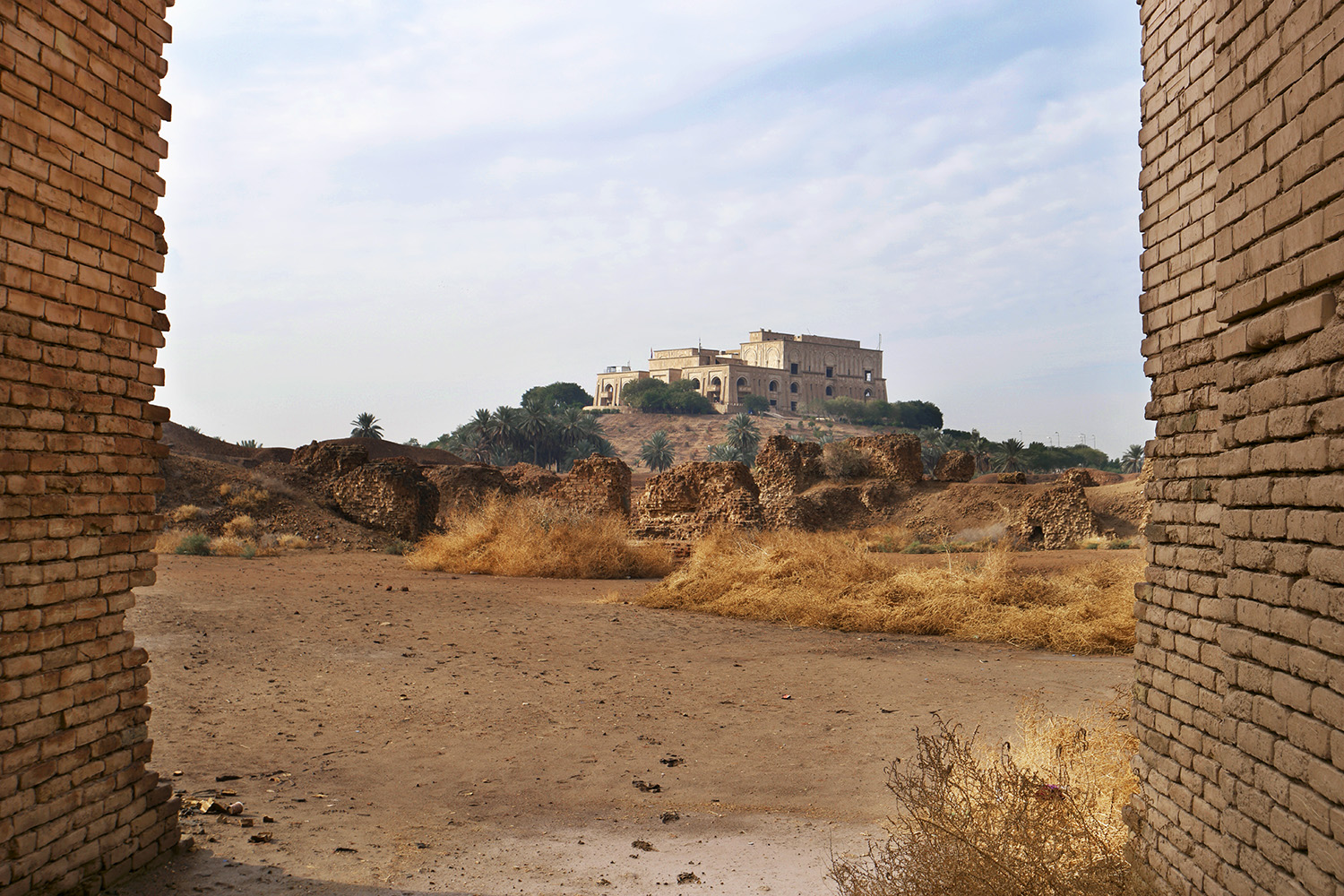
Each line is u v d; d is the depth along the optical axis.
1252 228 3.37
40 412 3.81
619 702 8.97
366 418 98.94
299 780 6.13
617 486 33.66
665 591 17.50
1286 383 3.09
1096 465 132.50
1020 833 3.88
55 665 3.89
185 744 6.84
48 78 3.81
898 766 6.72
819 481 48.28
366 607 15.37
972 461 49.41
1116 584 15.47
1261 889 3.15
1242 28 3.48
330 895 4.21
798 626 14.70
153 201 4.57
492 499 27.41
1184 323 4.43
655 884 4.46
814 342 192.25
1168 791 4.16
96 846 4.09
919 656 11.84
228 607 14.30
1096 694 9.20
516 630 13.58
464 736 7.53
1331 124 2.80
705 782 6.38
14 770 3.65
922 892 3.74
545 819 5.54
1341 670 2.64
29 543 3.76
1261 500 3.26
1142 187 5.00
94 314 4.13
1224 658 3.49
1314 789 2.80
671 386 170.38
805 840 5.16
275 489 33.31
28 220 3.71
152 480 4.59
